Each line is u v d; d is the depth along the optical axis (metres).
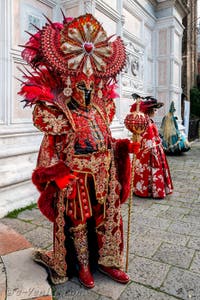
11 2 3.80
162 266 2.34
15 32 3.91
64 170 1.75
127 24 7.47
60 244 1.97
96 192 1.95
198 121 15.12
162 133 9.03
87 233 2.16
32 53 1.83
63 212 1.95
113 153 2.12
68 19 1.95
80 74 1.84
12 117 3.86
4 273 2.04
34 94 1.73
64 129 1.82
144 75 8.82
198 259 2.47
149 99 4.29
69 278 2.13
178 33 10.06
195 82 18.23
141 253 2.56
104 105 2.10
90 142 1.89
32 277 2.01
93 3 4.98
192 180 5.66
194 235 2.99
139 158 4.33
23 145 3.97
